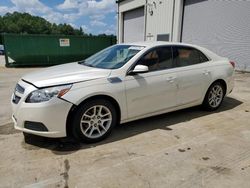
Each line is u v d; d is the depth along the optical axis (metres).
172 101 4.21
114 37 18.72
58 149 3.30
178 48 4.36
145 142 3.54
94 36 17.89
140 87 3.73
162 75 3.99
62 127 3.19
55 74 3.47
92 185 2.53
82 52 17.77
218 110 5.09
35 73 3.71
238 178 2.67
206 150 3.31
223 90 5.09
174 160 3.04
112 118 3.61
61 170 2.81
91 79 3.37
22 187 2.50
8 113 4.96
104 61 4.09
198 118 4.57
